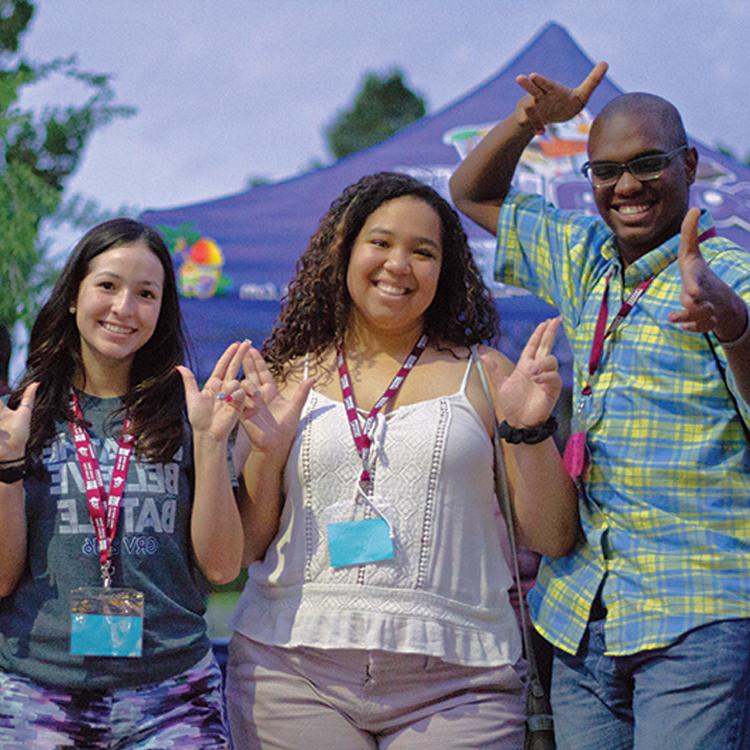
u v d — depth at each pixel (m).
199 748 4.50
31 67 14.78
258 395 4.73
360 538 4.55
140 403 4.78
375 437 4.67
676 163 4.63
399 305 4.82
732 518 4.36
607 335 4.66
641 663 4.43
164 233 8.23
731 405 4.38
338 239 4.93
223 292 8.18
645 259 4.66
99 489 4.61
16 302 12.70
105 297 4.71
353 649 4.54
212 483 4.56
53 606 4.53
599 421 4.60
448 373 4.91
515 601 5.73
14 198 13.05
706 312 3.94
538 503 4.64
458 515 4.65
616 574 4.53
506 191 5.51
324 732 4.59
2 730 4.45
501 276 5.36
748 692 4.27
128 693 4.50
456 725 4.57
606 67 5.23
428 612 4.55
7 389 5.35
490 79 9.39
